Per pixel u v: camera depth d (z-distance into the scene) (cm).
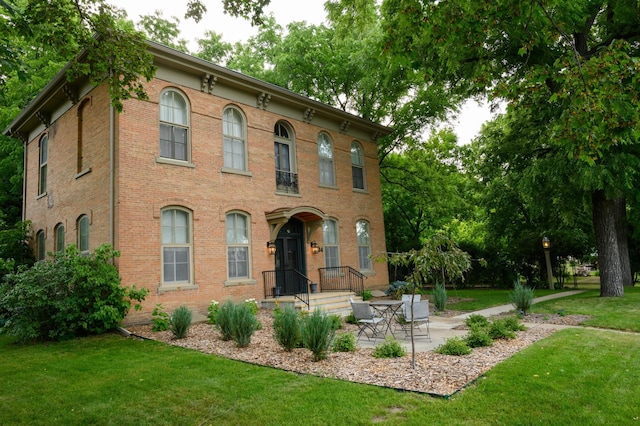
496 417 456
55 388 621
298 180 1688
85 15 766
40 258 1673
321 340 727
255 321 892
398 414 475
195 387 598
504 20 759
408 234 3011
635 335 887
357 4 1025
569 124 616
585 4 1216
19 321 979
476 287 2609
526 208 2542
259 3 766
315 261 1720
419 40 885
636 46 1365
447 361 693
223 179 1424
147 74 835
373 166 2092
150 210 1229
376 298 1789
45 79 1839
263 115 1594
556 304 1410
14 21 732
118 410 523
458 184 2819
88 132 1366
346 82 2348
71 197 1431
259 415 486
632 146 1324
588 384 552
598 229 1565
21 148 2030
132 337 1025
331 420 462
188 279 1301
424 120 2291
